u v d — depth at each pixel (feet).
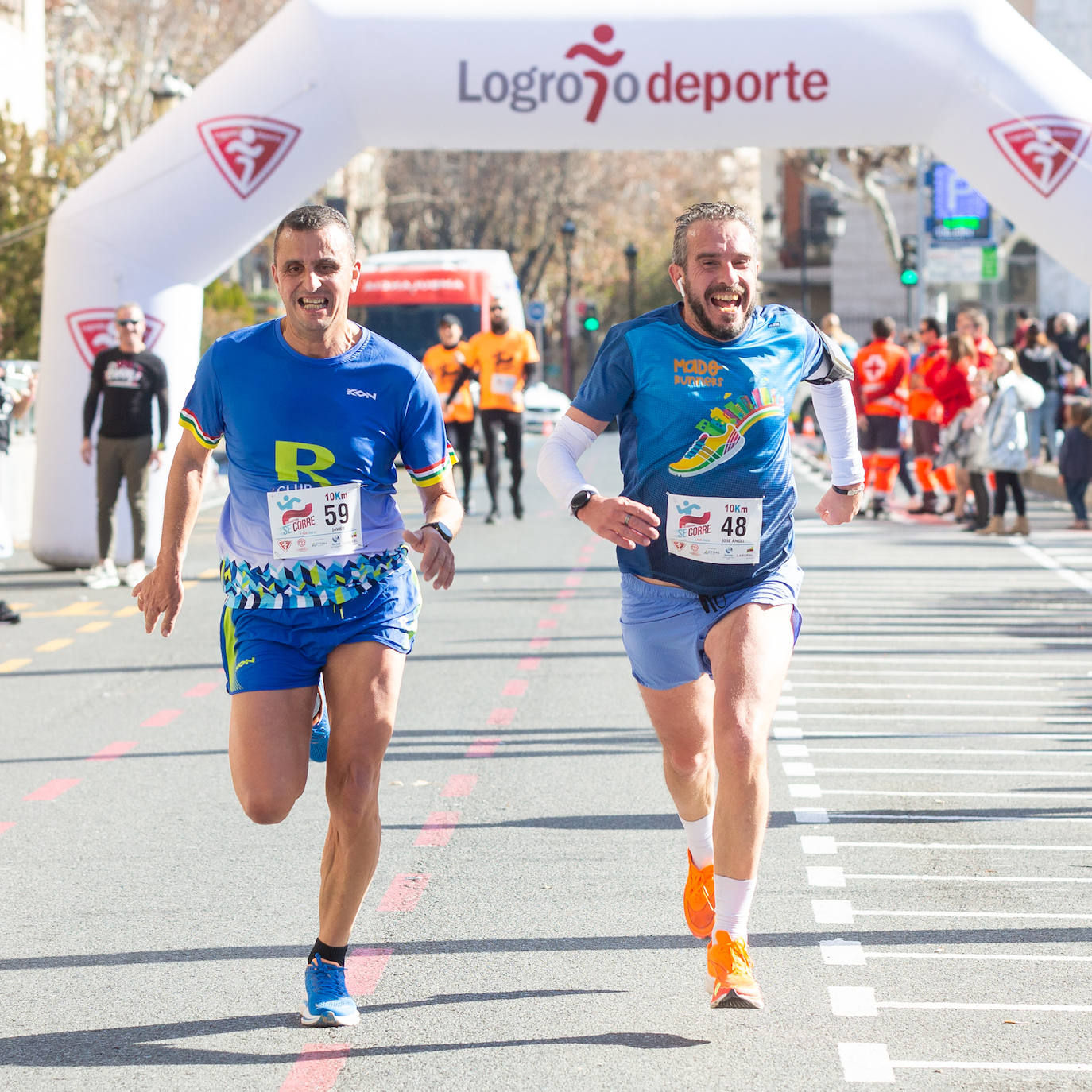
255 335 28.17
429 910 34.06
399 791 43.88
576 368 390.01
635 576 29.66
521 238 323.37
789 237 391.04
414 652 64.64
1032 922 32.81
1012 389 102.99
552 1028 27.76
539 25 86.53
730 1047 26.78
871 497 116.67
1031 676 58.70
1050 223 87.86
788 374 29.12
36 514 92.84
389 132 88.84
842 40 85.87
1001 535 104.83
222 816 41.86
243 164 88.22
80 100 234.58
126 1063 26.53
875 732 50.03
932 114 87.10
